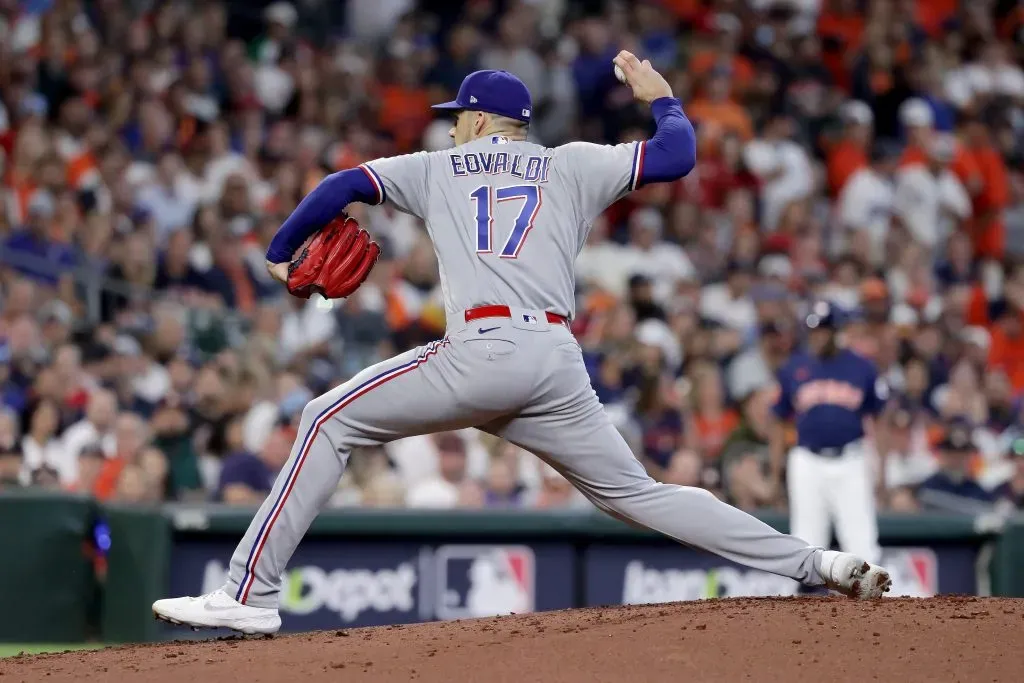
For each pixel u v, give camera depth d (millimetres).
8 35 51312
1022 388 50594
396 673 15633
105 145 46875
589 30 58875
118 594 32125
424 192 17875
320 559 32531
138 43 51875
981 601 18344
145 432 35562
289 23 56312
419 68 57344
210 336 40844
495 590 33188
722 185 54219
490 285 17344
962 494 39000
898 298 51438
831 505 33375
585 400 17734
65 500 31984
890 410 40531
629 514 18344
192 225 44156
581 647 16266
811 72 60906
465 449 36156
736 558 18469
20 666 17219
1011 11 69000
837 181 57406
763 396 38344
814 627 16781
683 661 15609
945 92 63469
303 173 48688
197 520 31766
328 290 18266
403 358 17734
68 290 40938
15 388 37125
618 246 50500
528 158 18016
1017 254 57812
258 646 17516
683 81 57594
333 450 17719
